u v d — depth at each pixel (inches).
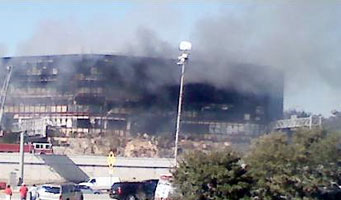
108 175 2640.3
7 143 2952.8
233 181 983.0
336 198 983.6
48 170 2669.8
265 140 1009.5
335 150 978.1
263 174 983.0
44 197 1469.0
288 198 968.9
